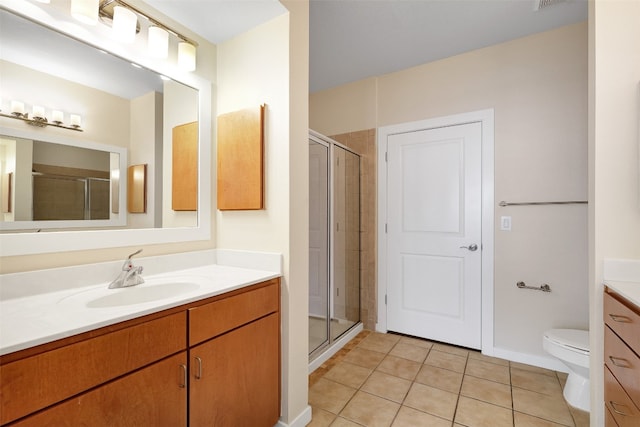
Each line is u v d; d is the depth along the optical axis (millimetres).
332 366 2221
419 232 2705
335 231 2676
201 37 1736
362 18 2047
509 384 1973
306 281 1652
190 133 1677
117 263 1352
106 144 1353
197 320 1113
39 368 741
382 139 2879
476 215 2457
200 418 1115
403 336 2758
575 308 2119
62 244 1195
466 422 1612
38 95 1160
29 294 1098
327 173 2605
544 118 2217
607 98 1306
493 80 2395
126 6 1354
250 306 1342
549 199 2193
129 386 913
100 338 854
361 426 1590
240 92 1704
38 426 734
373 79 2914
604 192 1310
